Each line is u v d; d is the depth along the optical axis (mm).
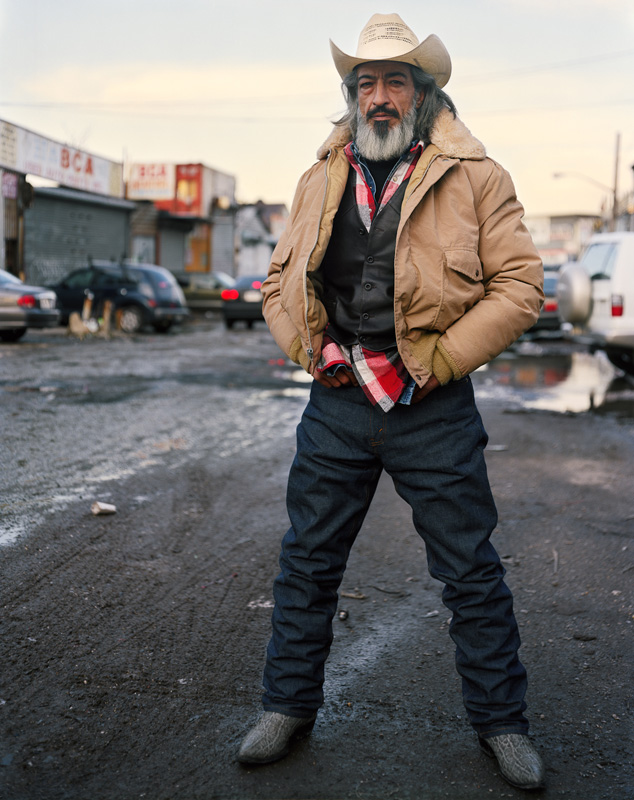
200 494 4727
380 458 2168
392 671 2664
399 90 2092
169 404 8086
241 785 2016
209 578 3426
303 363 2166
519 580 3477
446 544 2115
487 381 10500
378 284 2059
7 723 2248
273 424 7129
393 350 2086
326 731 2287
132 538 3887
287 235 2234
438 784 2039
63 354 13055
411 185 2016
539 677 2607
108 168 28469
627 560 3719
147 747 2166
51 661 2615
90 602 3100
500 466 5598
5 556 3535
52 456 5535
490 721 2102
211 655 2719
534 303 2074
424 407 2100
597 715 2377
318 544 2164
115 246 29562
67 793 1957
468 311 2074
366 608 3197
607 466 5609
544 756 2168
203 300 27656
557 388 9781
